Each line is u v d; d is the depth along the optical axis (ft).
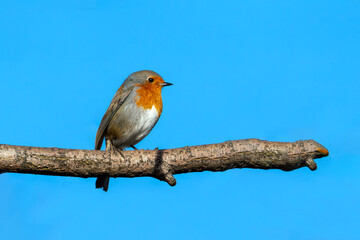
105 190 36.40
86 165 32.32
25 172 32.09
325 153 32.09
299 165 32.81
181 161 32.99
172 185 33.58
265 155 32.60
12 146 31.42
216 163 33.01
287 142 32.99
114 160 32.65
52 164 31.71
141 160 32.81
